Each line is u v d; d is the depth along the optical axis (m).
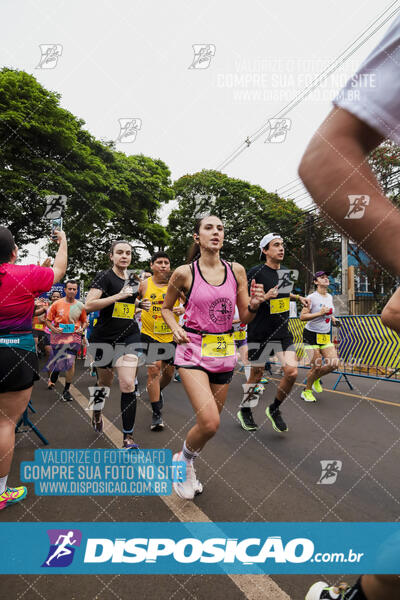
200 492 2.49
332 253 14.87
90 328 8.52
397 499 2.35
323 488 2.53
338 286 15.30
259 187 23.69
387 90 0.53
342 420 4.29
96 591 1.58
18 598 1.55
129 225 20.27
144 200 19.92
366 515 2.16
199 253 2.71
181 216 25.08
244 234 21.03
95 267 19.02
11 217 13.70
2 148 13.36
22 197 13.76
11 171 13.38
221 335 2.47
